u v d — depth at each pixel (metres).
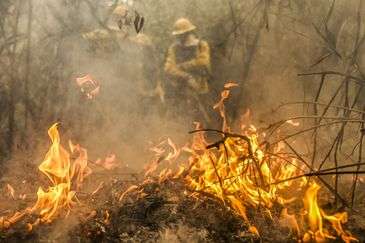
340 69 4.16
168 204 2.60
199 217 2.48
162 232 2.39
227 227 2.43
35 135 4.60
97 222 2.53
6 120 4.62
